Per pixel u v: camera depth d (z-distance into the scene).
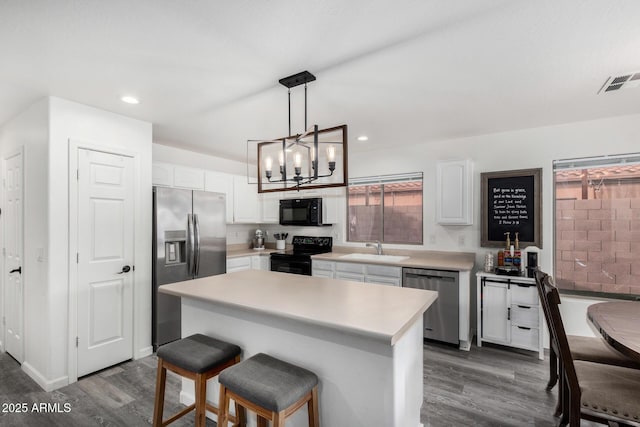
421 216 4.07
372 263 3.73
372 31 1.57
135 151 2.93
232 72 2.01
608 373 1.72
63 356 2.46
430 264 3.41
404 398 1.61
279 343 1.80
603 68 1.96
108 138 2.74
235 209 4.66
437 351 3.18
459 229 3.76
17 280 2.82
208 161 4.66
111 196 2.76
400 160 4.15
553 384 2.41
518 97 2.46
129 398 2.30
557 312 1.67
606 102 2.57
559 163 3.21
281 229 5.35
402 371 1.57
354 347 1.56
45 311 2.41
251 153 4.48
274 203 5.04
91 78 2.10
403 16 1.45
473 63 1.91
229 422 2.01
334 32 1.58
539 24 1.51
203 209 3.67
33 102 2.54
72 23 1.50
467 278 3.22
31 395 2.33
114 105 2.60
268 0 1.34
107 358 2.73
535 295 2.99
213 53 1.79
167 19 1.47
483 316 3.23
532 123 3.14
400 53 1.79
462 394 2.37
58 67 1.94
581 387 1.61
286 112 2.79
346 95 2.40
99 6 1.37
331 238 4.73
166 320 3.19
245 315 1.94
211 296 1.92
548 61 1.88
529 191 3.34
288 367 1.59
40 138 2.47
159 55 1.81
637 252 2.94
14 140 2.87
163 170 3.68
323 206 4.69
